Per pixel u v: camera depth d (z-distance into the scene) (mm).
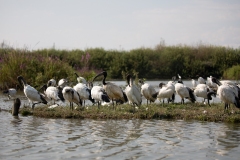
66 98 17422
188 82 43781
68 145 11148
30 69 30219
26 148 10758
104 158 9812
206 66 54719
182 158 9820
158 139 11945
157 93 18828
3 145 11094
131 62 52719
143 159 9727
